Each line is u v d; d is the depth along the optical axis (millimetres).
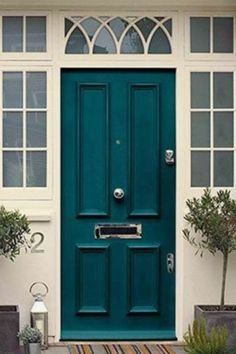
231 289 5688
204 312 5359
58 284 5660
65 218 5703
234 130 5715
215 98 5711
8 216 5250
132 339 5680
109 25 5711
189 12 5715
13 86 5684
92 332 5691
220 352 4836
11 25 5684
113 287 5715
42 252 5645
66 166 5707
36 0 5656
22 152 5676
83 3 5680
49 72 5676
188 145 5711
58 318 5652
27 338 5070
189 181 5703
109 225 5715
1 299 5609
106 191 5715
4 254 5348
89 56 5695
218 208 5441
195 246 5672
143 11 5707
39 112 5684
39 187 5676
